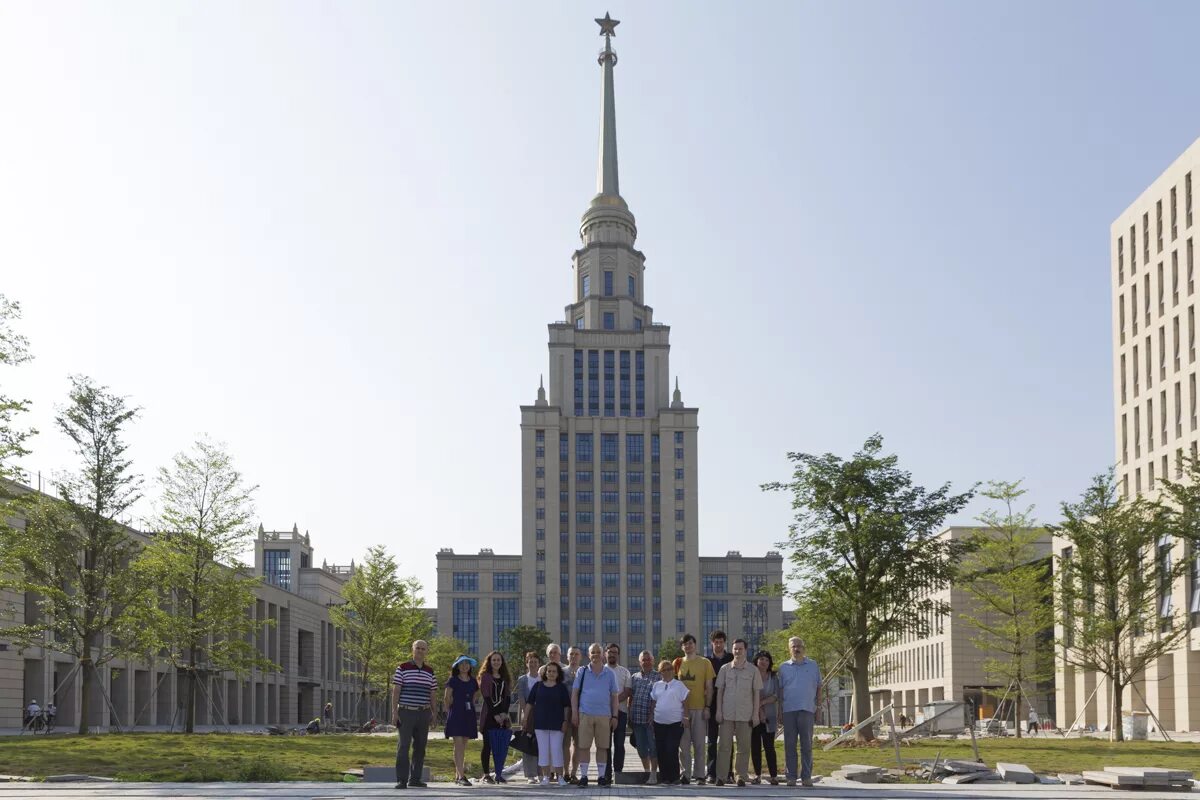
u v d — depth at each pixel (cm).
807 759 1806
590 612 16600
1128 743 4153
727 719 1811
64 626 4728
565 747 1995
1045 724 7594
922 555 4550
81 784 1784
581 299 18062
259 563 12644
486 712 1989
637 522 16862
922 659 11144
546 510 16762
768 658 1931
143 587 4847
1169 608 6122
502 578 17600
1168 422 6825
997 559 5862
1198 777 2270
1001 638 6525
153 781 1938
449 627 17450
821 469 4528
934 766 2200
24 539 4178
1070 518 4678
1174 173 6819
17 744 3133
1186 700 6000
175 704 7506
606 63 18962
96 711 6394
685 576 16662
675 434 17050
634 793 1602
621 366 17412
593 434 17062
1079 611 4719
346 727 7238
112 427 4650
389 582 7556
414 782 1773
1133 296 7444
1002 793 1639
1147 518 4884
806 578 4559
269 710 9706
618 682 1878
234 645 5181
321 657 11362
